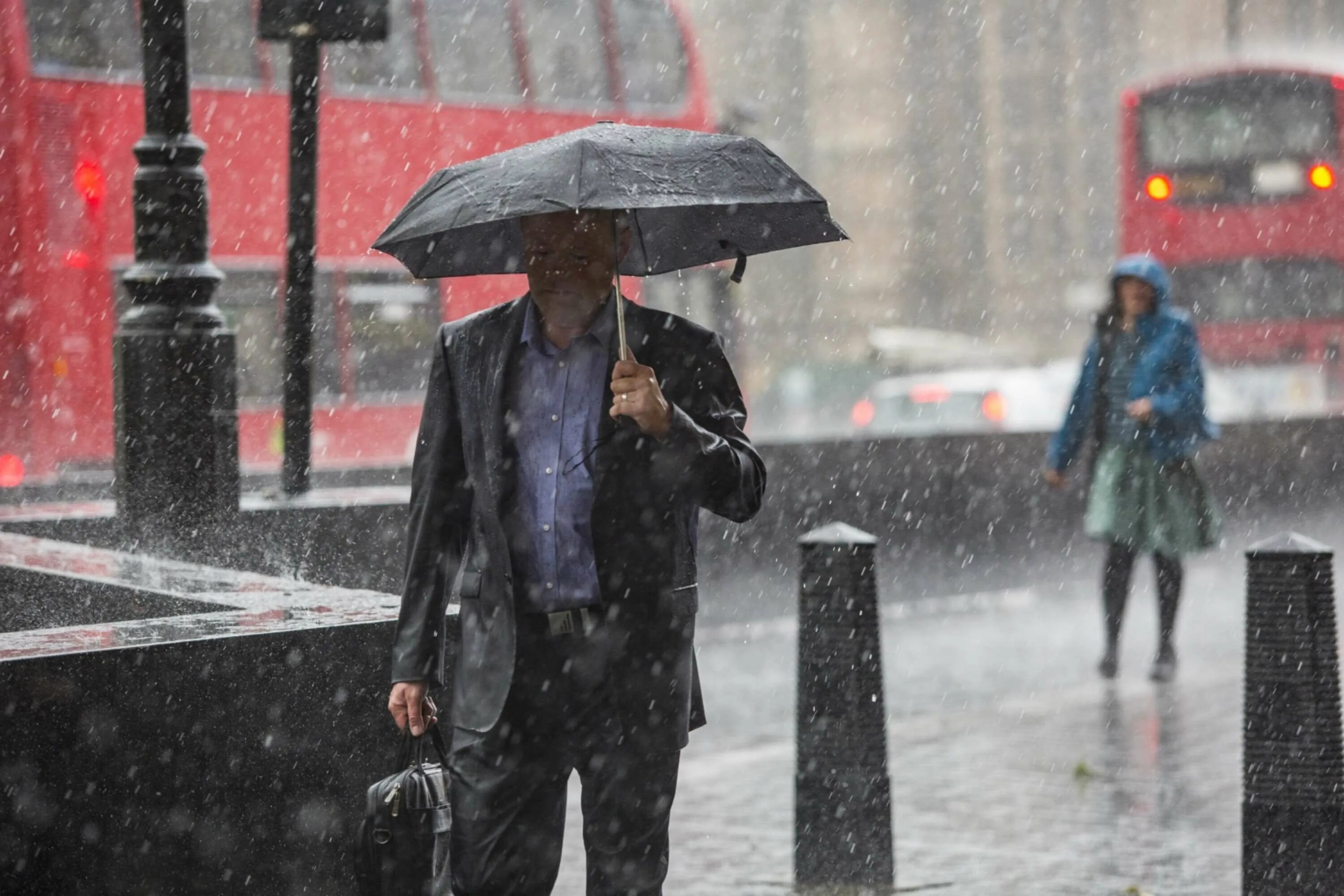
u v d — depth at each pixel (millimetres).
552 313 6660
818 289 111562
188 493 11945
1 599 9828
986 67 113062
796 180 6770
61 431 25516
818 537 10062
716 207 6812
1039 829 11258
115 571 9664
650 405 6277
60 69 25625
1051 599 24500
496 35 30141
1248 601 9352
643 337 6656
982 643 20547
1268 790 9227
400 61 29203
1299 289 41688
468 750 6711
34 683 6812
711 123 33062
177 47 11977
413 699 6801
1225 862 10367
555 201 6250
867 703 9984
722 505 6629
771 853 10820
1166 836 11031
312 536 12805
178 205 11930
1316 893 9125
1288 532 9391
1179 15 110562
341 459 29328
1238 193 41875
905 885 9922
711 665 19266
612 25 31641
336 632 7566
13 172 25156
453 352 6750
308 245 14266
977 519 23953
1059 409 44469
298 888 7461
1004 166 112875
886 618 22531
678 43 32719
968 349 86375
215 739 7250
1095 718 15352
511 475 6617
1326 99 41656
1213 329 42219
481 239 7133
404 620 6812
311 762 7492
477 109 29844
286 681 7430
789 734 15367
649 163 6492
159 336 11859
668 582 6629
